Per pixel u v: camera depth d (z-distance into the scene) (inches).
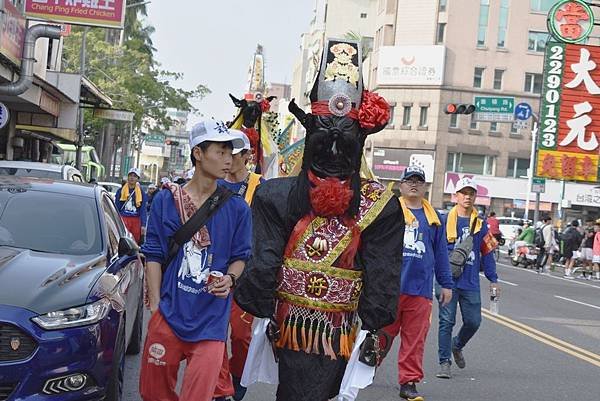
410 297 313.7
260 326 209.8
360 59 207.3
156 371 202.8
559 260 1395.2
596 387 368.8
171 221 203.6
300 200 200.2
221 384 223.5
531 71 2468.0
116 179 2255.2
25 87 797.9
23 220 289.7
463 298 371.6
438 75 2440.9
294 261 201.0
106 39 2069.4
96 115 1232.8
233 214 206.2
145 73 1825.8
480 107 1596.9
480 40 2463.1
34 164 502.0
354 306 203.9
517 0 2460.6
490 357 429.1
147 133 2591.0
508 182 2420.0
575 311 683.4
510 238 1733.5
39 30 799.1
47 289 239.8
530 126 2465.6
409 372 314.3
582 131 1314.0
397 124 2488.9
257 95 341.4
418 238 315.3
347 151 200.5
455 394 340.2
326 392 200.2
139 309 353.4
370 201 201.3
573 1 1309.1
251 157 340.2
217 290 197.6
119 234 325.1
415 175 317.1
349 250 199.9
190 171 369.4
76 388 232.5
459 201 370.9
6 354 226.2
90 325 237.1
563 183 1642.5
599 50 1312.7
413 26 2497.5
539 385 366.3
